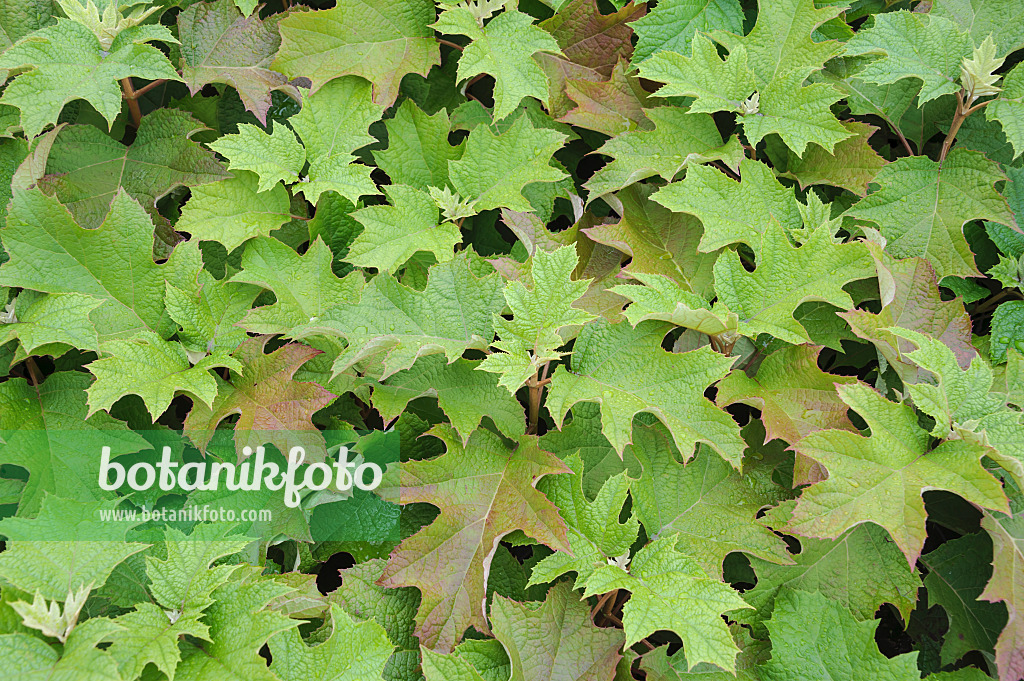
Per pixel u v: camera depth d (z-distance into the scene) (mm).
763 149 2898
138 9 2801
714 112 2828
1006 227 2826
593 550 2711
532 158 2805
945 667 2820
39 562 2643
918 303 2771
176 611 2660
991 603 2766
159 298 2752
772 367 2768
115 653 2623
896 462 2697
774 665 2715
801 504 2680
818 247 2764
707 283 2809
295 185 2791
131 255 2742
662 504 2756
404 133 2828
